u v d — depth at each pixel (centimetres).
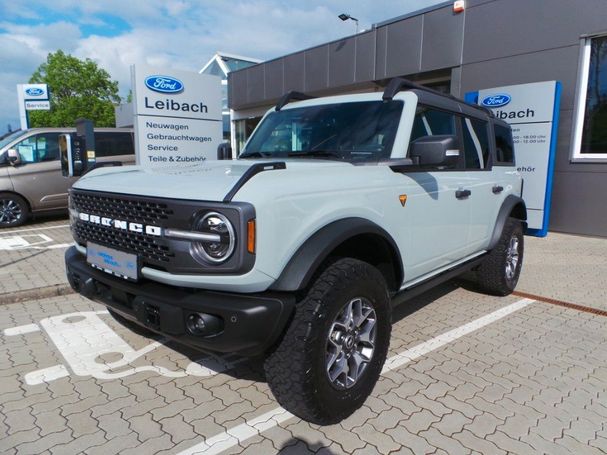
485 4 916
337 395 249
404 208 304
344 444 240
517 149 848
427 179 331
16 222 905
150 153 790
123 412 269
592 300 486
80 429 253
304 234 232
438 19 999
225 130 2166
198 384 303
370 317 272
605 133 803
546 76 851
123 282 254
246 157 378
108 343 366
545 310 455
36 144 923
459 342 374
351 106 354
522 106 831
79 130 672
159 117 791
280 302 219
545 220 830
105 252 265
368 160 308
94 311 440
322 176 252
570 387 304
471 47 950
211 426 256
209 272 216
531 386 304
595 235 829
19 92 1523
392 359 340
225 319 212
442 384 304
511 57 892
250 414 268
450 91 1013
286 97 423
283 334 232
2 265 590
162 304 228
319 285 239
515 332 397
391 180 294
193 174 259
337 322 250
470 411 273
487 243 452
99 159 989
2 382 304
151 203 230
